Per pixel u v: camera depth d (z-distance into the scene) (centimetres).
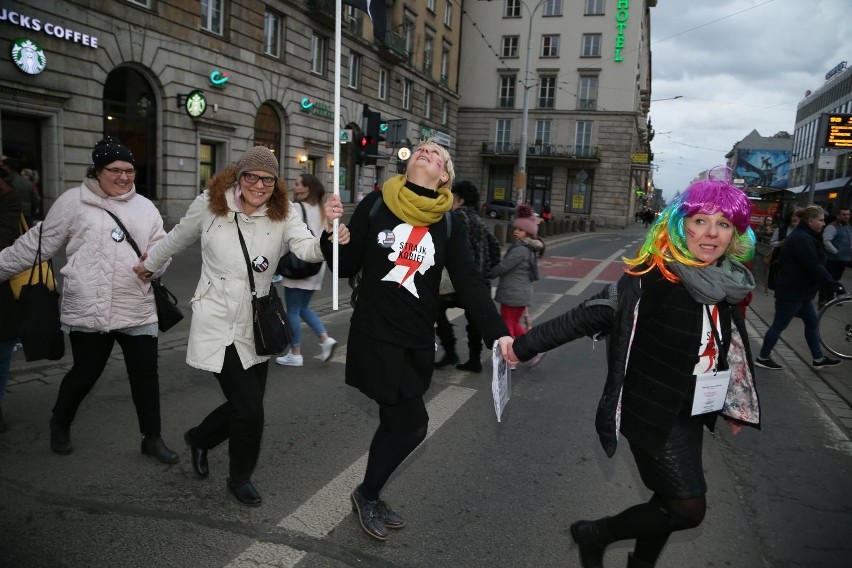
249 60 1936
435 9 3444
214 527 276
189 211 288
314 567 250
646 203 9144
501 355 238
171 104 1653
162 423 399
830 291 573
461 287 255
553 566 261
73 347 329
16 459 336
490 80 4391
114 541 261
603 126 4219
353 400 459
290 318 535
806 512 318
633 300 203
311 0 2202
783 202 2777
